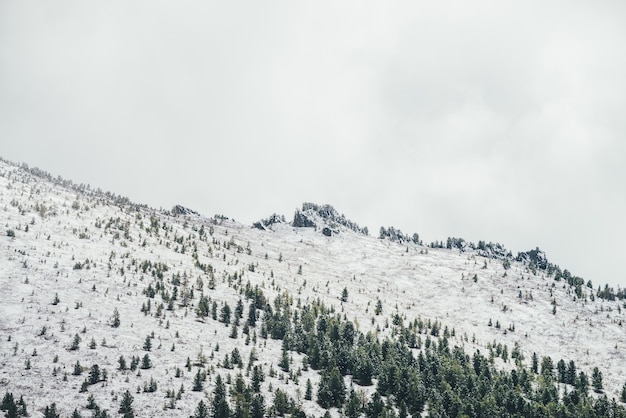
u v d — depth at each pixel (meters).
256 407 110.38
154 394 110.25
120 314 155.88
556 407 143.75
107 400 104.25
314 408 122.88
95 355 124.12
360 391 133.88
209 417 104.19
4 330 126.94
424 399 138.75
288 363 144.75
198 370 120.00
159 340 142.88
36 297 151.25
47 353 119.88
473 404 137.12
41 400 99.75
